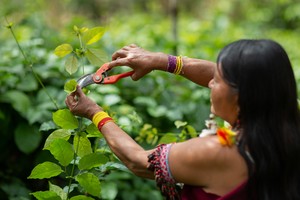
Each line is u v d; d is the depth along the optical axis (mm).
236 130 1966
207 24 8234
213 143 1918
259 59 1890
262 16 11883
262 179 1889
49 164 2297
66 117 2279
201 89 4191
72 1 10281
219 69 1943
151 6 11711
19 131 3459
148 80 4094
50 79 3734
